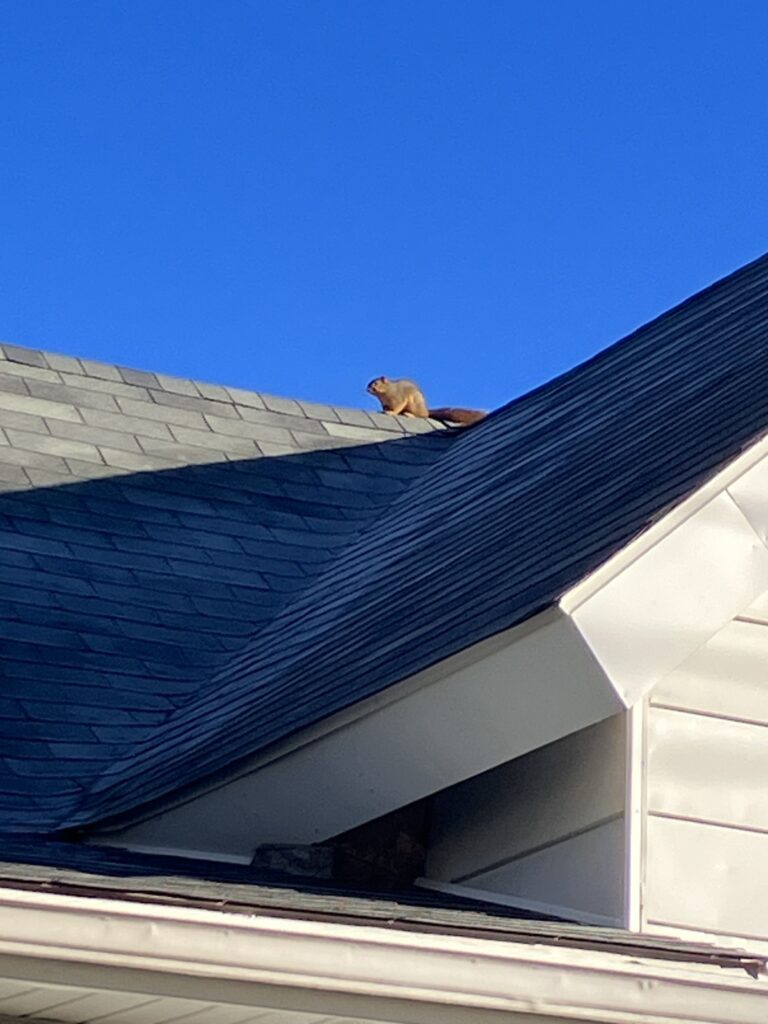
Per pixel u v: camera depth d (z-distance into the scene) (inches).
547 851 222.7
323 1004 176.7
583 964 184.9
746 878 217.0
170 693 323.3
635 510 219.6
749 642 224.4
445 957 179.2
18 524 371.2
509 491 322.3
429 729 215.9
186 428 438.9
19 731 297.7
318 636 298.8
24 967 166.7
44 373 441.7
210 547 386.0
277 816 237.9
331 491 430.6
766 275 360.8
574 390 401.1
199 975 171.2
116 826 253.9
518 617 202.4
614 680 203.2
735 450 213.5
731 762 220.1
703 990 188.9
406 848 239.6
